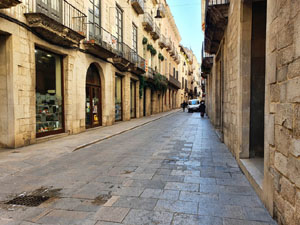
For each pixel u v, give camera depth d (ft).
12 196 12.35
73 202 11.43
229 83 22.20
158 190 12.64
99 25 42.65
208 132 35.88
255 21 16.71
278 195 8.84
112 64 48.03
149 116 74.08
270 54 9.90
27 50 25.20
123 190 12.77
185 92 182.09
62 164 18.57
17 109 23.90
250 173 13.41
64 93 33.24
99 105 44.68
